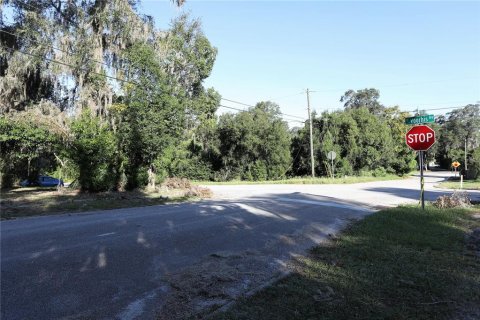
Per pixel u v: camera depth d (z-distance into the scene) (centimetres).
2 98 2461
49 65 2553
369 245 803
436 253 734
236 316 441
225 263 695
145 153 2284
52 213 1391
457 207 1494
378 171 5406
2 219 1241
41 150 2205
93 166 2050
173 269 655
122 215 1315
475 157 4781
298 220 1223
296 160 5456
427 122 1338
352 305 471
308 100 4319
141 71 2200
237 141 5034
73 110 2611
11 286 553
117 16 2664
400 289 530
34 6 2669
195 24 3262
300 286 549
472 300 491
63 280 585
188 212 1382
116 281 588
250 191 2611
